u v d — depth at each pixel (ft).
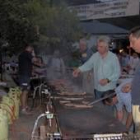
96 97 18.17
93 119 12.34
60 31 31.73
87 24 35.55
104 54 18.52
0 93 25.31
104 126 11.37
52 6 32.27
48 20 30.86
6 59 35.32
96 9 31.83
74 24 32.27
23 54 26.73
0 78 32.50
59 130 10.83
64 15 31.78
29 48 27.12
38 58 32.27
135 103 13.00
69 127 11.18
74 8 32.48
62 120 12.10
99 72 18.54
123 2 29.99
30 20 28.76
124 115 16.34
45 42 30.78
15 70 34.91
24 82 26.55
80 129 10.94
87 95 18.79
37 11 29.35
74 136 10.12
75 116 12.81
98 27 35.40
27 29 28.50
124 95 15.94
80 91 20.30
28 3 28.12
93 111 13.94
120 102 16.17
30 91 29.19
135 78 12.91
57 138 10.05
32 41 29.48
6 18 26.55
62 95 18.49
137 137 10.09
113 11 30.81
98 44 18.60
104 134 10.40
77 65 30.73
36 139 10.50
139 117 12.96
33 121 22.53
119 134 10.41
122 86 16.26
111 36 35.45
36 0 29.63
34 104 25.89
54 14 31.40
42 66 31.78
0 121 14.25
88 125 11.47
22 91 26.13
